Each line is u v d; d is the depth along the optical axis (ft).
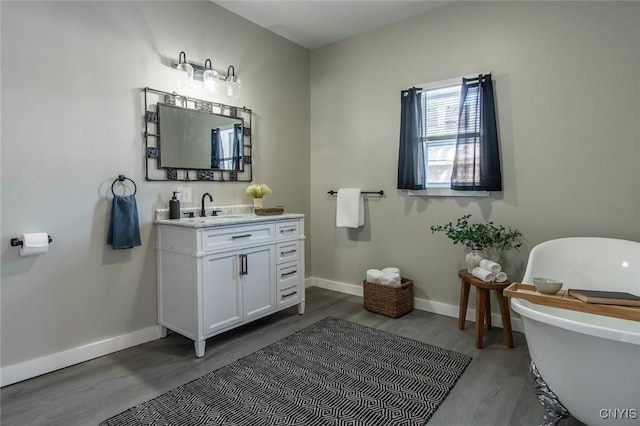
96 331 7.75
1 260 6.50
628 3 7.56
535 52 8.65
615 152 7.81
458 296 10.16
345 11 10.34
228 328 8.31
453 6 9.85
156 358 7.70
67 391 6.40
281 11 10.37
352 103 12.14
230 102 10.37
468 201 9.83
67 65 7.20
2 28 6.40
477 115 9.33
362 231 12.13
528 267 7.03
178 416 5.67
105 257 7.86
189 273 7.79
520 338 8.73
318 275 13.44
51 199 7.05
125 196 8.00
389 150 11.32
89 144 7.54
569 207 8.39
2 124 6.44
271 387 6.51
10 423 5.52
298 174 12.86
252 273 8.87
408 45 10.75
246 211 10.73
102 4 7.68
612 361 4.23
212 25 9.84
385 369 7.16
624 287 6.89
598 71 7.93
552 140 8.53
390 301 10.14
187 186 9.34
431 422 5.55
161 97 8.73
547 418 5.17
